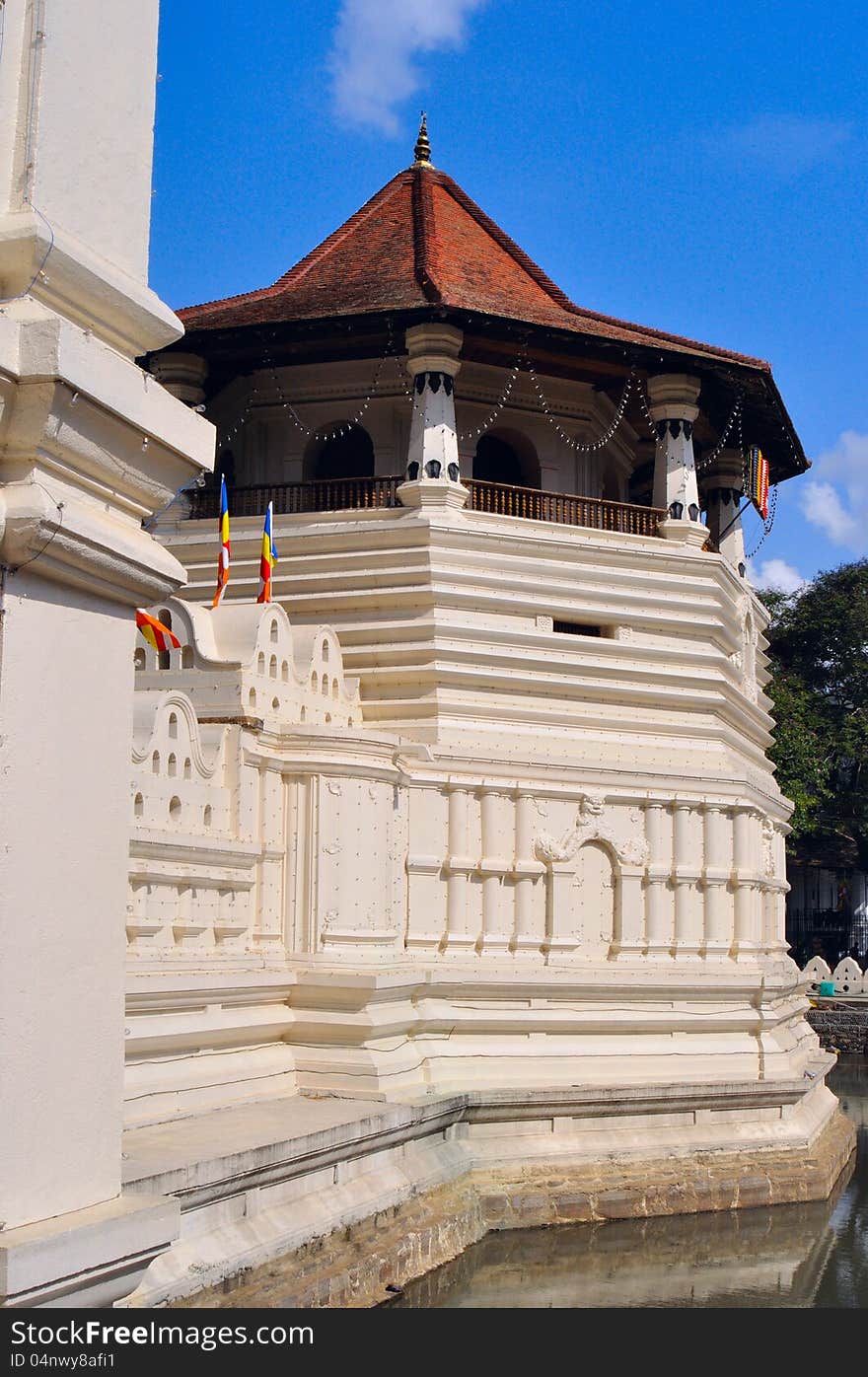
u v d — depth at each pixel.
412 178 29.48
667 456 25.59
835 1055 28.02
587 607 23.86
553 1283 17.09
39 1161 6.17
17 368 6.05
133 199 7.22
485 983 20.48
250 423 26.95
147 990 15.12
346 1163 15.71
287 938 18.50
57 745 6.35
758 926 23.98
